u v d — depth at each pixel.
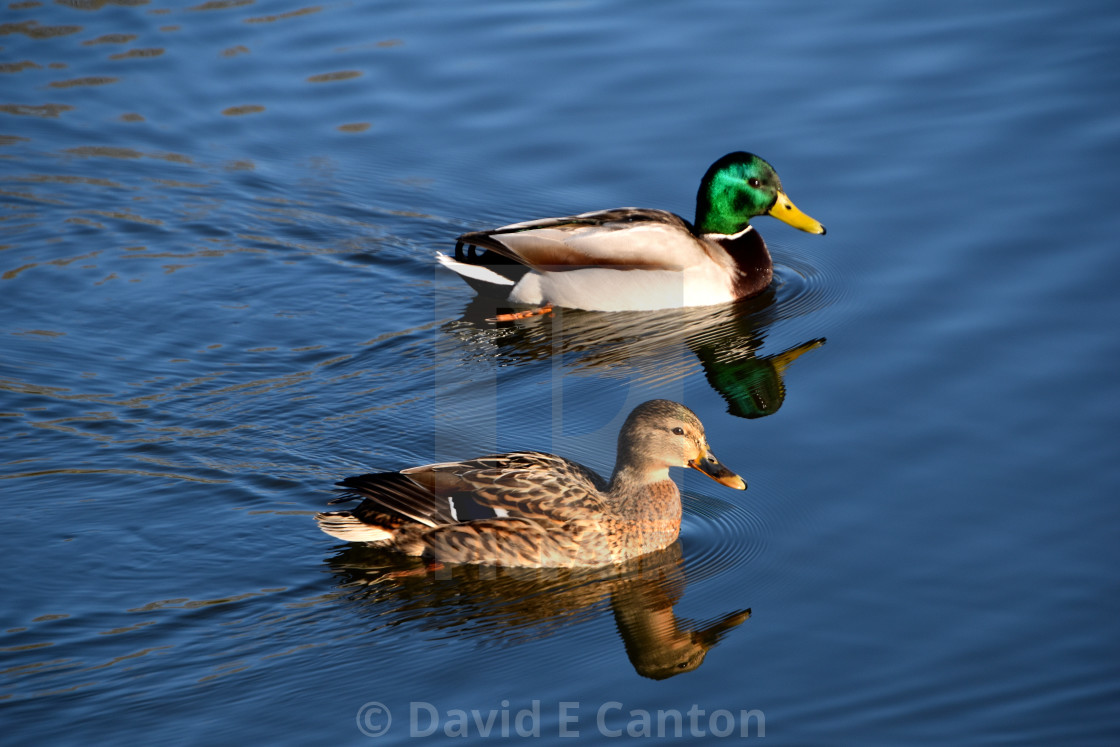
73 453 12.97
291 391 14.32
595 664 10.23
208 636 10.50
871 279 16.09
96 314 15.95
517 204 18.50
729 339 15.69
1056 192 17.08
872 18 21.94
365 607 10.92
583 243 16.77
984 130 18.64
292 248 17.77
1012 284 15.41
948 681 9.77
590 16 22.77
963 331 14.67
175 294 16.52
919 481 12.18
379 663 10.24
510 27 22.69
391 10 23.78
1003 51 20.52
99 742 9.34
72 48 23.22
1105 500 11.67
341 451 13.09
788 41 21.44
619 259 16.70
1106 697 9.49
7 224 18.17
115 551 11.48
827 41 21.33
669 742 9.27
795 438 13.11
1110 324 14.38
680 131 19.45
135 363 14.86
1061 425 12.77
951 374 13.90
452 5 23.70
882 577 10.99
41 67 22.62
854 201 17.61
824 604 10.77
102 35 23.62
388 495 11.30
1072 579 10.75
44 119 21.08
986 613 10.45
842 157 18.48
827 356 14.72
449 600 11.08
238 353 15.15
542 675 10.10
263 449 13.11
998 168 17.80
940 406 13.34
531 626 10.73
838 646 10.26
